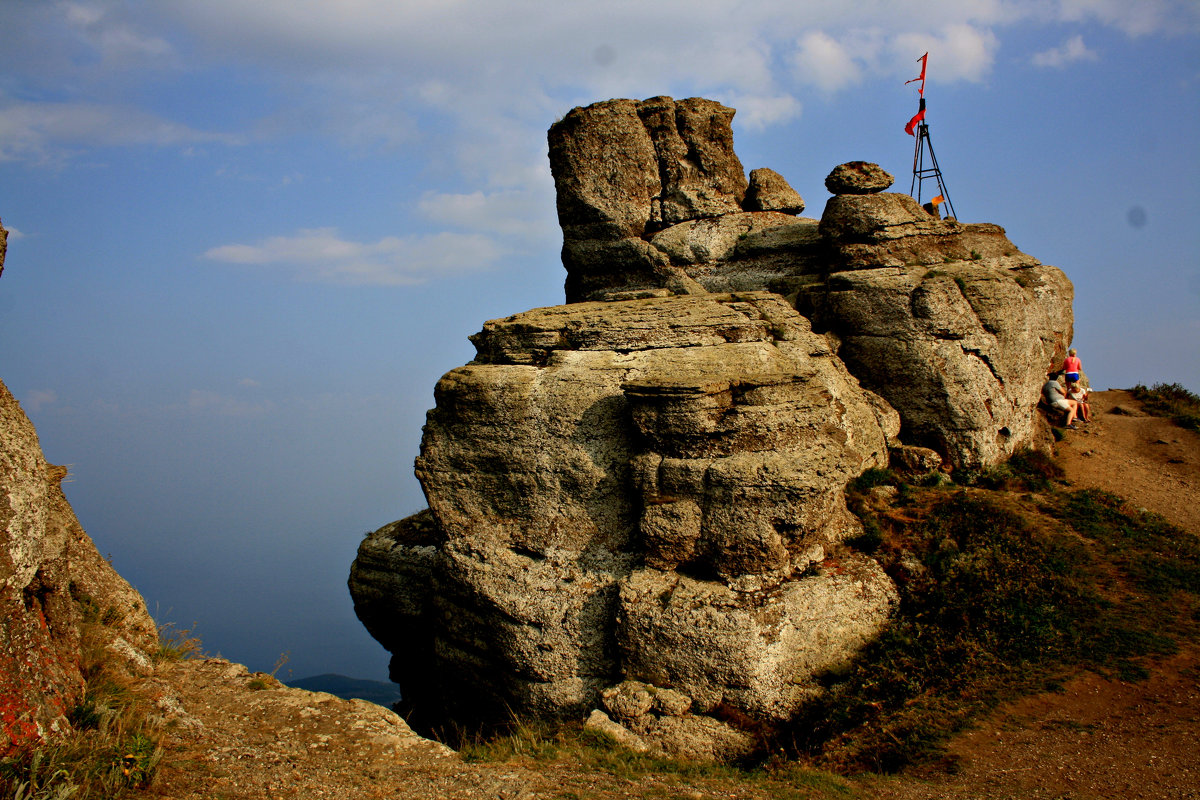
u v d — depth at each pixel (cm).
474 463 1895
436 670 1986
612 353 1877
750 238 2544
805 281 2397
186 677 1373
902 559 1725
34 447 1055
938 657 1509
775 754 1368
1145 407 2606
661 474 1666
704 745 1431
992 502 1908
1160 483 2111
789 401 1705
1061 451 2288
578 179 2664
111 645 1284
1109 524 1898
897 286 2142
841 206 2308
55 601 1111
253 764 1080
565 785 1143
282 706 1295
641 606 1595
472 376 1917
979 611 1594
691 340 1880
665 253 2586
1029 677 1437
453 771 1159
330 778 1076
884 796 1160
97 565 1437
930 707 1393
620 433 1788
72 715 1027
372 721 1282
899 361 2131
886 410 2122
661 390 1650
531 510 1823
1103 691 1382
